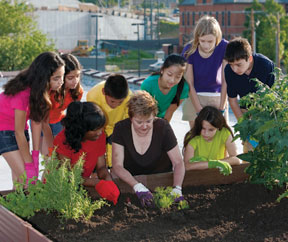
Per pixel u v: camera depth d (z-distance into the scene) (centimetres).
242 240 284
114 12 10494
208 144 396
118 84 378
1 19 4506
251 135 357
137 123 324
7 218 296
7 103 361
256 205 339
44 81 338
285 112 333
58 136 347
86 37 9281
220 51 463
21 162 372
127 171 349
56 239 281
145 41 9369
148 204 330
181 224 307
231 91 438
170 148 356
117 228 299
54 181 301
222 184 388
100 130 332
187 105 504
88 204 315
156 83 431
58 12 8769
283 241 281
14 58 3809
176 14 16025
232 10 7312
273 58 5497
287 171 343
